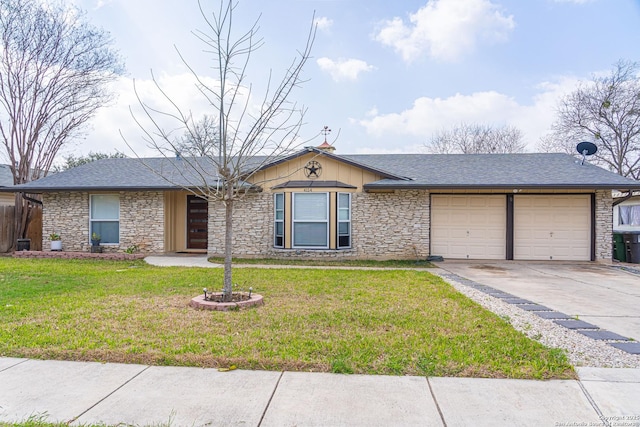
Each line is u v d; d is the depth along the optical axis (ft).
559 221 42.98
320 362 12.60
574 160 48.83
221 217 43.83
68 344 13.97
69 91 55.16
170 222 47.50
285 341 14.44
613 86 77.92
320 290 24.07
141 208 45.62
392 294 23.02
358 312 18.56
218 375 11.89
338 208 41.86
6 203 58.08
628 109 77.00
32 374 11.87
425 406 10.12
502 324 16.81
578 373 12.12
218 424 9.25
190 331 15.49
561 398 10.61
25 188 44.65
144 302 20.51
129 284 25.95
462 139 123.34
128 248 44.78
